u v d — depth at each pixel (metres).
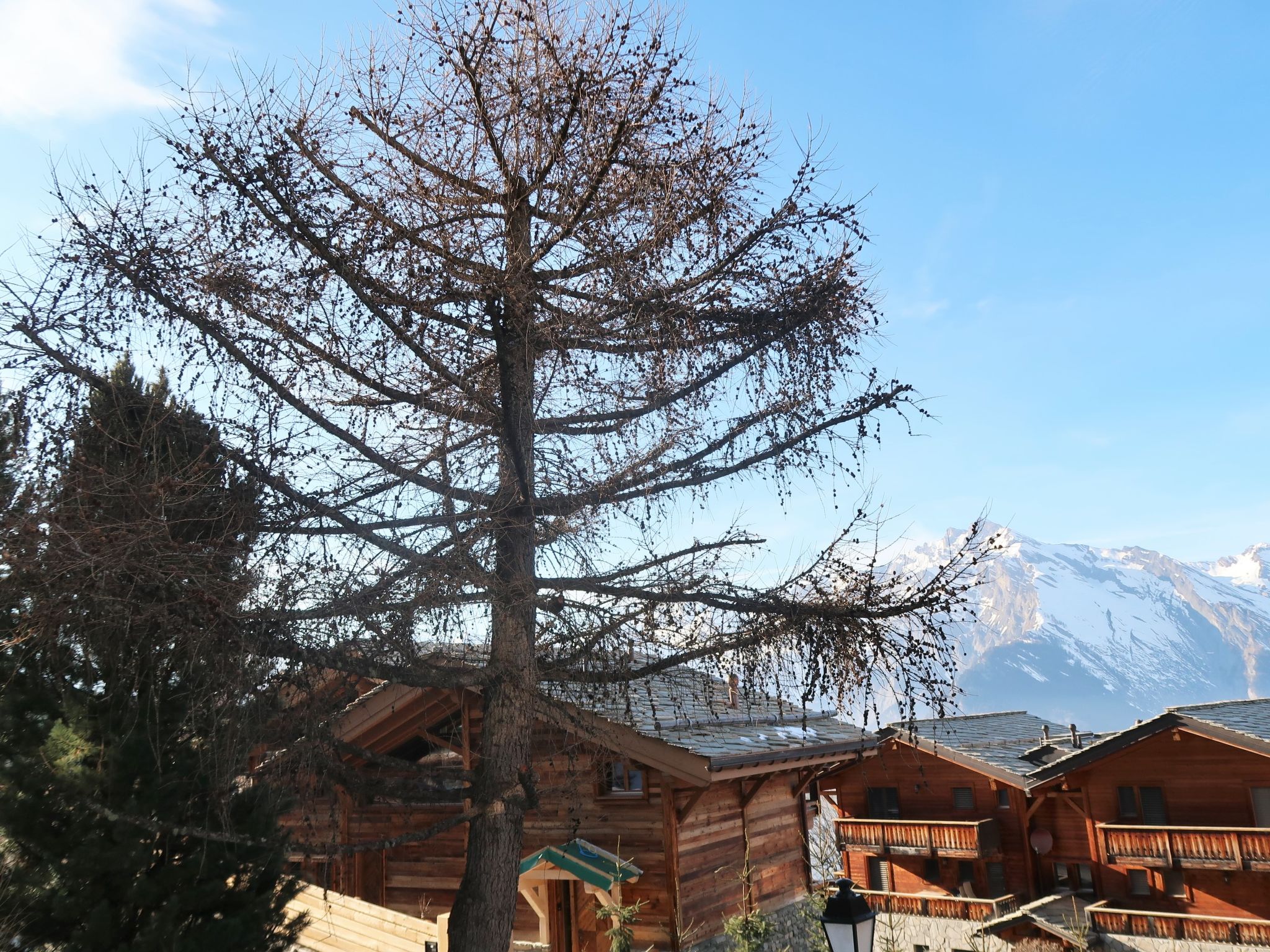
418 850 14.09
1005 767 26.14
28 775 5.93
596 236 6.51
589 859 11.88
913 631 5.93
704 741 12.37
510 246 6.59
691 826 12.83
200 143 5.67
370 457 5.95
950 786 28.19
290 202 5.75
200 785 6.01
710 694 6.84
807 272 6.84
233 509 5.32
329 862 6.30
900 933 26.50
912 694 5.92
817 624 6.15
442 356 6.31
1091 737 28.67
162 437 5.47
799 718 16.17
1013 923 23.86
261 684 5.09
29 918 5.70
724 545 6.54
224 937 5.98
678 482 6.80
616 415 6.93
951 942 25.66
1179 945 21.83
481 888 6.46
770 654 6.29
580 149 6.53
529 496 6.17
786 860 15.12
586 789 13.08
